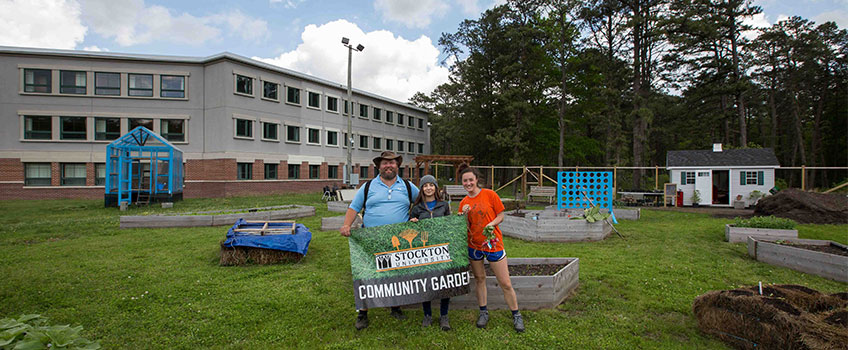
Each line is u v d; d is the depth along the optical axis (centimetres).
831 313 327
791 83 3325
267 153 2756
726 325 358
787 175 4234
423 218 405
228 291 508
